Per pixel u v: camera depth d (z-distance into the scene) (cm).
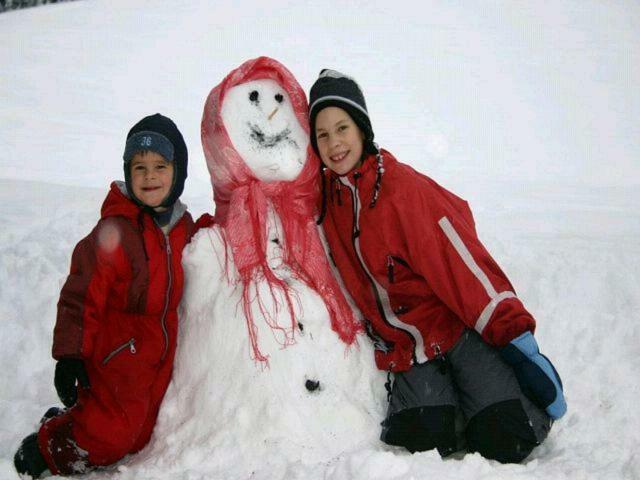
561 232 682
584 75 2281
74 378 285
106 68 2264
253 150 302
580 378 357
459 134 1670
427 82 2192
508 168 1361
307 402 280
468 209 318
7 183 862
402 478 251
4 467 274
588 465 275
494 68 2356
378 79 2216
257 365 280
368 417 290
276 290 287
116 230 286
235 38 2705
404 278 296
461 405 296
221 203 315
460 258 287
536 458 291
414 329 296
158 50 2525
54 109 1739
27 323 436
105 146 1416
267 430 273
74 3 3275
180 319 302
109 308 292
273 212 304
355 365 296
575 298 450
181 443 282
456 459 290
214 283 296
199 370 290
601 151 1548
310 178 306
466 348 294
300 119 311
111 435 280
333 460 270
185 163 300
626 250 579
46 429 288
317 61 2417
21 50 2427
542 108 1945
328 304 294
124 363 286
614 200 926
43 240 576
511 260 503
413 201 292
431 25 2900
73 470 286
